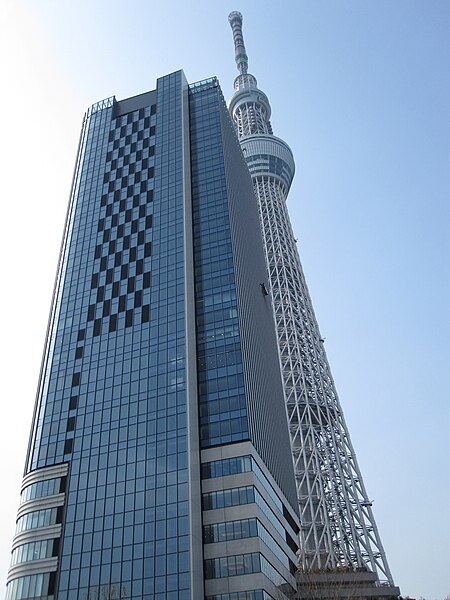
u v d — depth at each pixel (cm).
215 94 13038
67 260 11075
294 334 18462
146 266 10219
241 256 10788
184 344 8925
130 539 7288
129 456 8062
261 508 7669
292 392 17000
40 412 9244
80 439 8556
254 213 14925
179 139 11962
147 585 6850
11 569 7825
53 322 10338
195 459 7825
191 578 6719
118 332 9550
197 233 10544
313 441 15750
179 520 7212
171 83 13300
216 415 8288
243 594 6769
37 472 8469
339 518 14288
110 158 12419
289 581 8431
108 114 13388
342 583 9550
